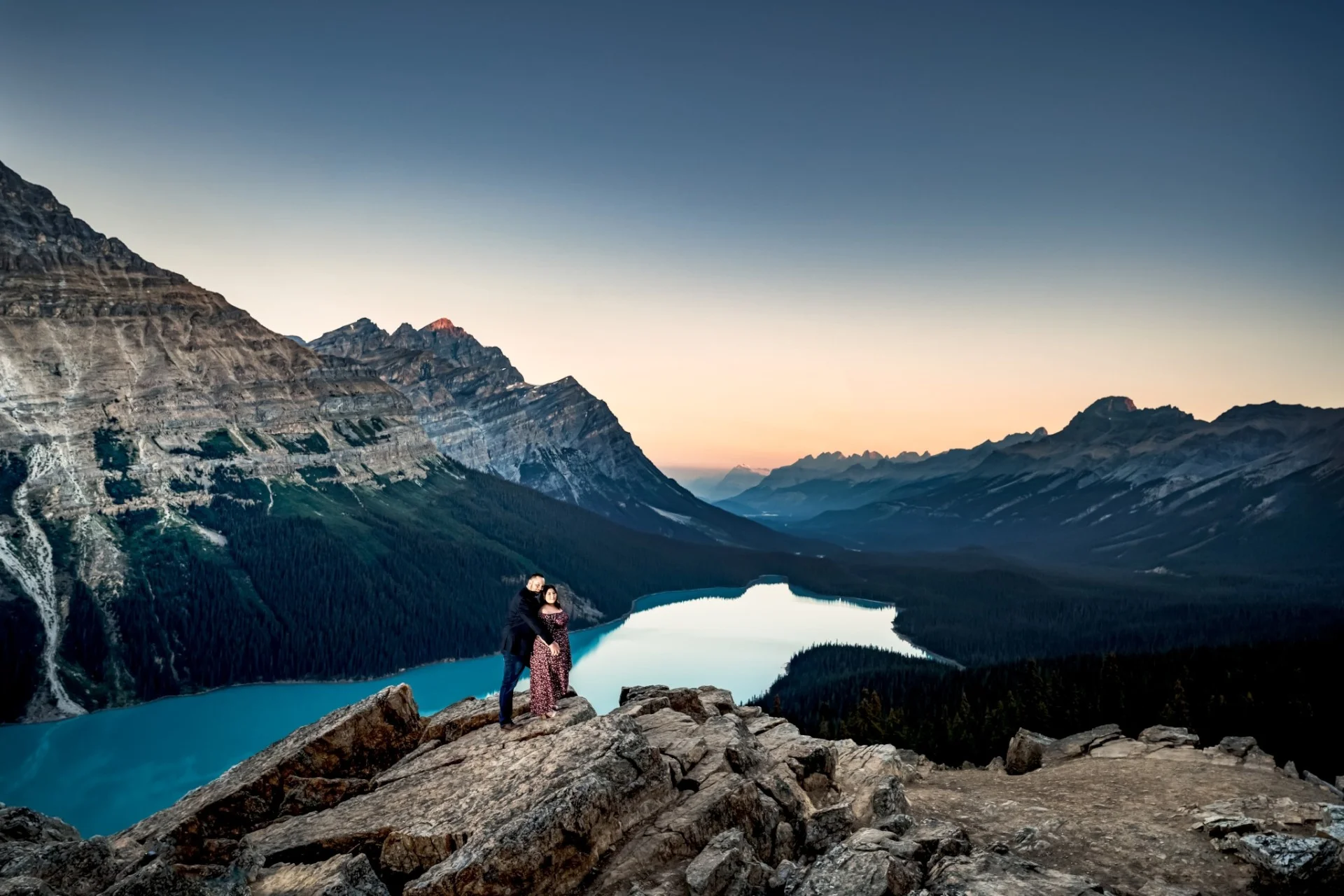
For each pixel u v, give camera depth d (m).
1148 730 37.22
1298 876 16.83
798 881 16.56
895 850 16.84
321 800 20.97
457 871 15.76
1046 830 21.23
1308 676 118.75
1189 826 21.08
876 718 94.88
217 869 18.97
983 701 118.75
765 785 20.20
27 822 18.95
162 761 148.25
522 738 21.67
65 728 170.50
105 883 16.08
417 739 23.39
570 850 16.72
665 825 17.86
